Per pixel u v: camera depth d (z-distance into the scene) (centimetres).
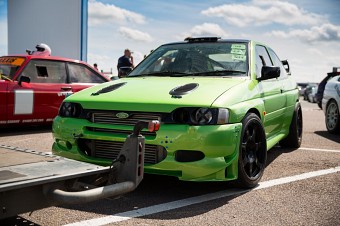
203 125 322
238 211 312
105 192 213
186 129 320
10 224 223
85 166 224
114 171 232
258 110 391
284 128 535
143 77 422
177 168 322
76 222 280
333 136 741
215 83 375
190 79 392
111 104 343
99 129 346
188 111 325
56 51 1316
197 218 294
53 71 717
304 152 560
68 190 215
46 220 282
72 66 752
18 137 645
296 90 574
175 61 440
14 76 661
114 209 309
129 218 290
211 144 320
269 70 417
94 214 297
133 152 229
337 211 316
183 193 354
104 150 346
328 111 774
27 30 1364
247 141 363
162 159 327
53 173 204
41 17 1331
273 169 452
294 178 413
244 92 372
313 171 445
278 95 475
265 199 342
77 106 364
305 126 914
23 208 197
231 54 433
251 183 366
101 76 802
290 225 286
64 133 359
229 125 332
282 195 354
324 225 287
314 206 327
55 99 705
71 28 1289
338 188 380
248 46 448
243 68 416
